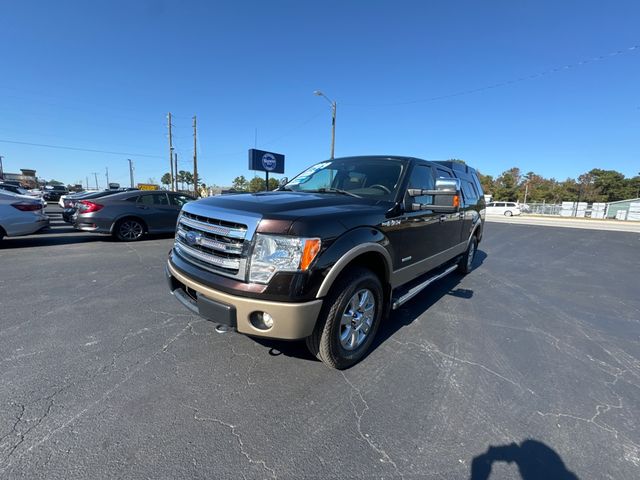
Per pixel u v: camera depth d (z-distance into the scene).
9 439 1.90
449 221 4.57
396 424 2.17
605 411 2.38
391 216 3.07
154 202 9.14
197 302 2.50
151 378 2.55
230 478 1.73
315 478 1.76
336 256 2.38
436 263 4.27
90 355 2.85
